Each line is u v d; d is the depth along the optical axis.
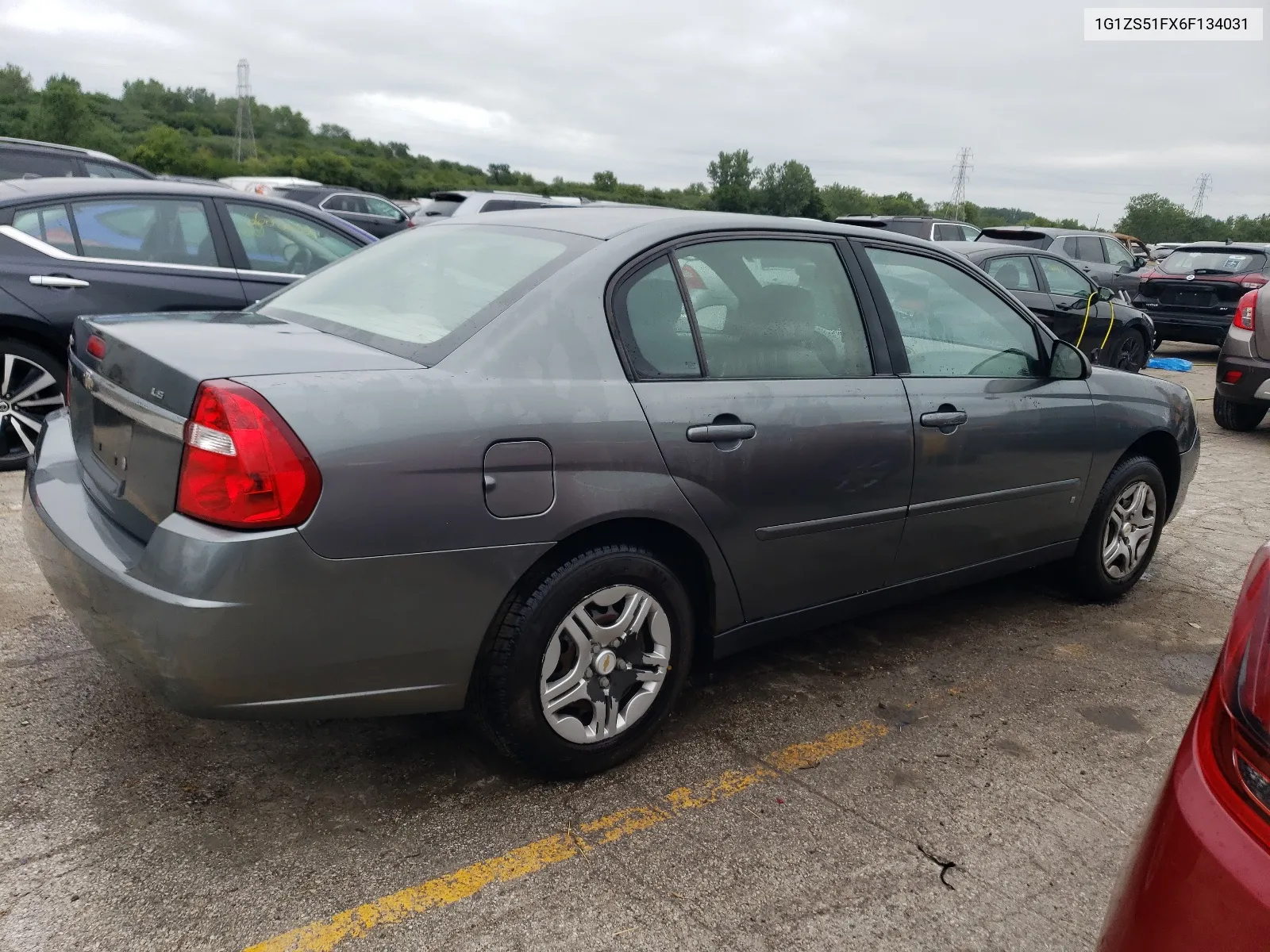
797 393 2.96
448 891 2.25
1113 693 3.51
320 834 2.42
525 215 3.18
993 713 3.29
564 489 2.43
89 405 2.62
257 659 2.12
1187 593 4.62
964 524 3.55
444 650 2.35
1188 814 1.36
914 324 3.42
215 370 2.16
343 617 2.18
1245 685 1.38
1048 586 4.62
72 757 2.67
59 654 3.22
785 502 2.92
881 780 2.83
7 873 2.20
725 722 3.12
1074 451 3.90
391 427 2.20
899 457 3.21
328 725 2.94
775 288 3.05
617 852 2.42
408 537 2.21
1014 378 3.72
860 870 2.41
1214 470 7.29
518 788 2.67
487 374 2.39
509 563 2.37
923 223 15.17
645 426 2.58
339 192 18.41
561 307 2.56
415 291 2.80
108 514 2.42
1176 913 1.32
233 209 5.59
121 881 2.20
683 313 2.80
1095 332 9.66
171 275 5.27
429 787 2.65
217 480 2.06
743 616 3.00
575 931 2.14
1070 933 2.25
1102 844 2.59
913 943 2.18
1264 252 12.59
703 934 2.16
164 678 2.13
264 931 2.09
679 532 2.73
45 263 4.90
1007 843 2.57
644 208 3.23
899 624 4.04
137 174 10.26
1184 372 12.75
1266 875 1.25
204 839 2.37
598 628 2.61
